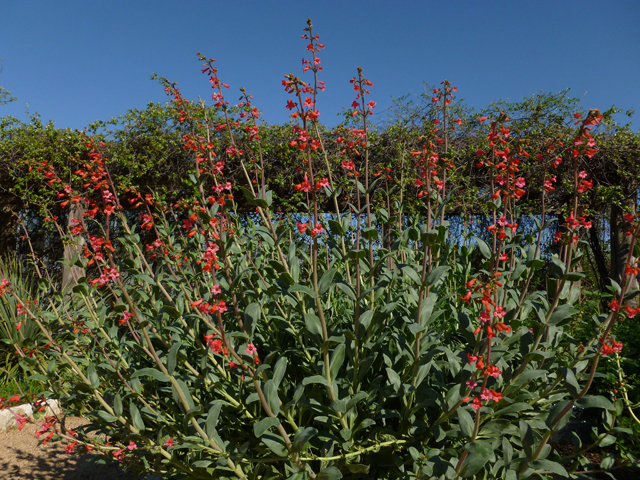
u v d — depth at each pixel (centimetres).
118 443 238
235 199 666
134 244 238
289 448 182
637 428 251
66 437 237
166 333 266
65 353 230
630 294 161
